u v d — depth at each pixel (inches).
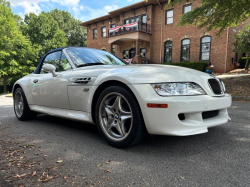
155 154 82.0
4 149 92.1
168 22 672.4
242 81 331.3
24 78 154.4
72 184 60.8
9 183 62.1
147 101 77.4
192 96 79.6
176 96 77.4
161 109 75.8
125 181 61.8
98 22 899.4
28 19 987.9
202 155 79.9
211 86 88.2
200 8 326.0
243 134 106.5
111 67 104.1
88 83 99.6
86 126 133.6
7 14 764.0
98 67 108.2
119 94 87.3
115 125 90.6
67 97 110.8
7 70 725.9
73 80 107.4
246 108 187.3
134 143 84.7
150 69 91.7
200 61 581.9
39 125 138.7
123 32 716.7
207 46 585.3
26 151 89.0
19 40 755.4
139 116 81.2
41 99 132.2
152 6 697.6
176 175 64.5
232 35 550.3
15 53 734.5
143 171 67.8
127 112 86.4
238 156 78.3
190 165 71.4
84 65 116.4
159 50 695.7
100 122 95.5
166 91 77.9
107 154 83.3
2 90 906.1
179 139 99.7
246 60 515.5
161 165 72.0
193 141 96.6
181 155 80.4
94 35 935.0
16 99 162.2
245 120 138.6
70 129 126.1
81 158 79.8
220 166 70.1
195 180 61.2
